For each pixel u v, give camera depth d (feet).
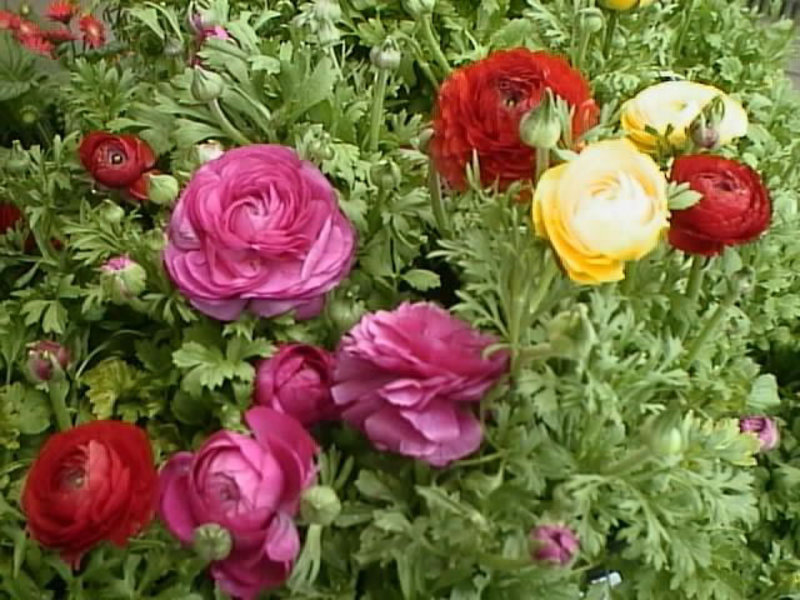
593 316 2.25
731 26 3.86
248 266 2.31
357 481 2.19
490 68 2.46
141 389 2.55
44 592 2.29
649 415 2.35
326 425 2.34
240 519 1.99
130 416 2.52
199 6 3.17
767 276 3.06
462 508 2.06
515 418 2.18
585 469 2.23
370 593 2.25
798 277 3.18
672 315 2.55
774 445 2.85
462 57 3.35
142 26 3.55
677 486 2.33
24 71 3.76
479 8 3.47
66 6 3.96
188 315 2.43
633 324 2.38
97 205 2.96
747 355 3.18
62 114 3.69
